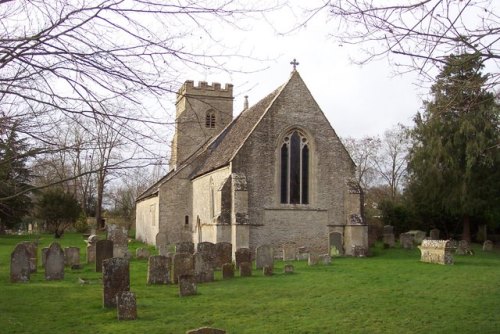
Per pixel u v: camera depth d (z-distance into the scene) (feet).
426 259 85.87
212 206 109.40
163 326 38.93
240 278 64.69
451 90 23.09
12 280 61.26
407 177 160.45
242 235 92.58
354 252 97.96
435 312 43.55
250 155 98.07
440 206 133.80
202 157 126.31
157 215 131.75
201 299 49.85
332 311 44.19
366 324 39.47
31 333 37.22
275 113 100.63
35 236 160.25
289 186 100.63
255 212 97.09
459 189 124.88
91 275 68.64
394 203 156.56
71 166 29.25
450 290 54.60
